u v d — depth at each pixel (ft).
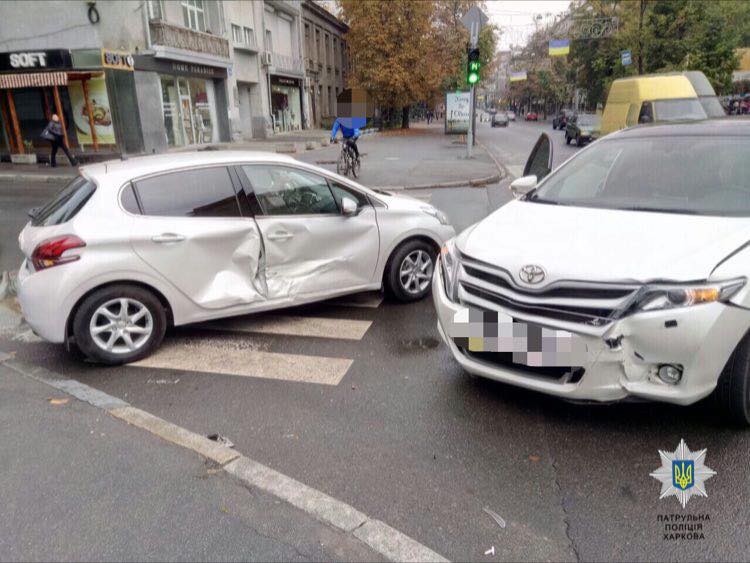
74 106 70.03
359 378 13.79
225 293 15.64
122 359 14.67
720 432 11.00
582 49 148.56
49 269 13.84
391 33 138.10
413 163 63.67
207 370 14.38
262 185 16.38
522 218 13.15
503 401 12.51
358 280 18.03
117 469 10.18
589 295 10.03
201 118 88.79
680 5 104.99
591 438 10.98
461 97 123.85
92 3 67.92
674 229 11.27
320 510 9.04
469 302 11.46
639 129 15.79
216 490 9.59
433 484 9.75
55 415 12.09
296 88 133.59
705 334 9.48
